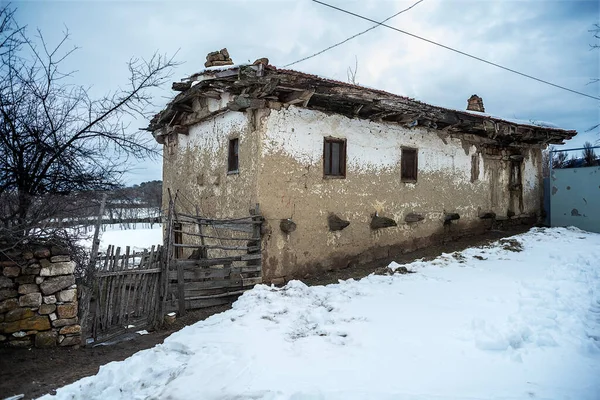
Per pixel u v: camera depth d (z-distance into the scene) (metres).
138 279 5.87
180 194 11.16
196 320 6.25
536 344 4.40
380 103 8.88
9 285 4.80
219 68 8.37
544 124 14.88
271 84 7.14
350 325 5.15
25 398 3.80
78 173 5.88
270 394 3.47
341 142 9.21
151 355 4.53
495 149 13.48
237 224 8.23
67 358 4.78
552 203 14.33
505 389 3.47
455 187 12.02
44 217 5.23
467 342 4.52
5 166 5.35
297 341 4.75
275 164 8.02
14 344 4.79
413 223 10.78
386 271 8.13
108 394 3.78
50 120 5.64
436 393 3.43
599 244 10.45
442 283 7.08
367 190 9.64
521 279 7.24
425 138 11.11
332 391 3.50
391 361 4.10
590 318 5.20
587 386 3.48
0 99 5.25
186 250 10.71
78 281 5.32
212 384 3.76
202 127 10.06
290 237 8.26
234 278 7.17
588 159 18.64
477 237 12.33
